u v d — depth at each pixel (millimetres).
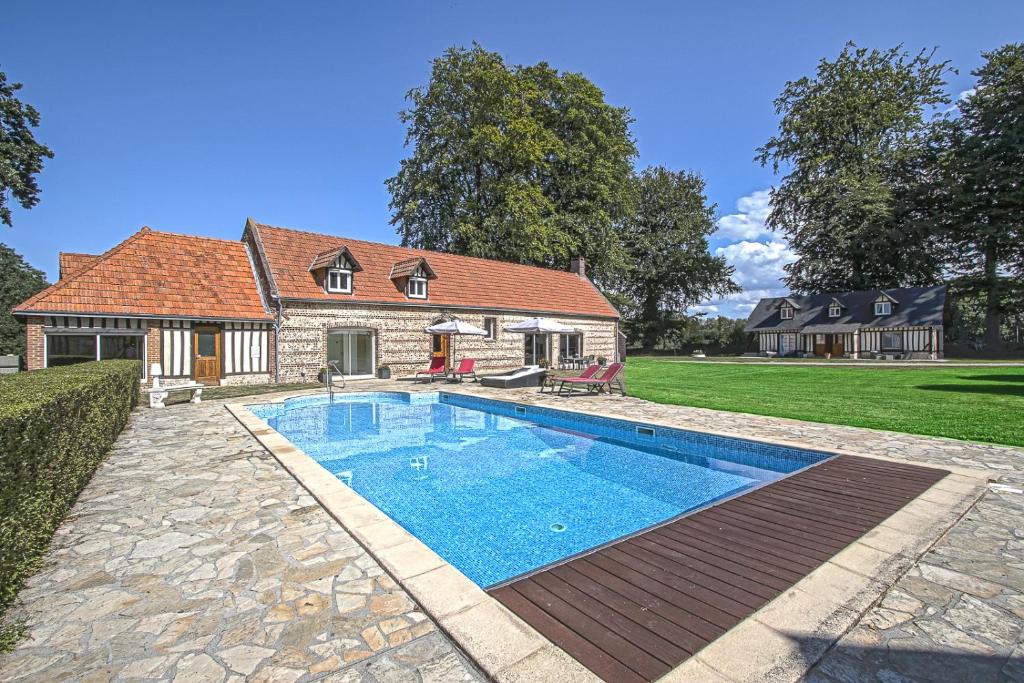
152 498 5062
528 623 2785
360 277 19750
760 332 44031
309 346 17656
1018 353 34875
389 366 19594
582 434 9797
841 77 39250
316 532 4176
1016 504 4781
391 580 3334
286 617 2881
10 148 21812
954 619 2832
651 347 50812
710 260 46344
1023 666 2410
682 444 8633
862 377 19406
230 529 4242
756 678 2314
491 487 6480
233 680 2314
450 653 2549
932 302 35188
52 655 2506
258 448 7379
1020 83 31078
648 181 45094
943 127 35062
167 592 3174
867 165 37938
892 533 4055
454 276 23141
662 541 3975
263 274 17734
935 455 6688
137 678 2324
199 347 16094
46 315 13680
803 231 40875
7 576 2934
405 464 7613
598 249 31906
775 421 9422
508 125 27844
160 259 16641
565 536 4934
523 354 24453
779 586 3207
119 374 8266
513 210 27625
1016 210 31656
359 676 2354
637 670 2355
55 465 4129
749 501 4922
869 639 2639
